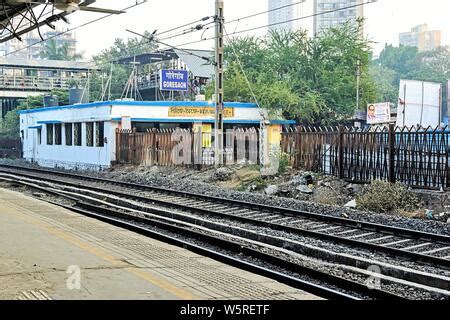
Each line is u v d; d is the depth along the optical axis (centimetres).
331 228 1460
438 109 3850
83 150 3931
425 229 1426
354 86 4491
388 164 1983
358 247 1218
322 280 930
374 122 3828
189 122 3725
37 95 5966
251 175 2536
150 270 748
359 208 1808
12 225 1056
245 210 1789
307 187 2150
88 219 1213
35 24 1723
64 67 6606
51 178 3064
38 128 4681
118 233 1052
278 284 734
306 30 4756
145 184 2722
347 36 4634
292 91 4431
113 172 3347
